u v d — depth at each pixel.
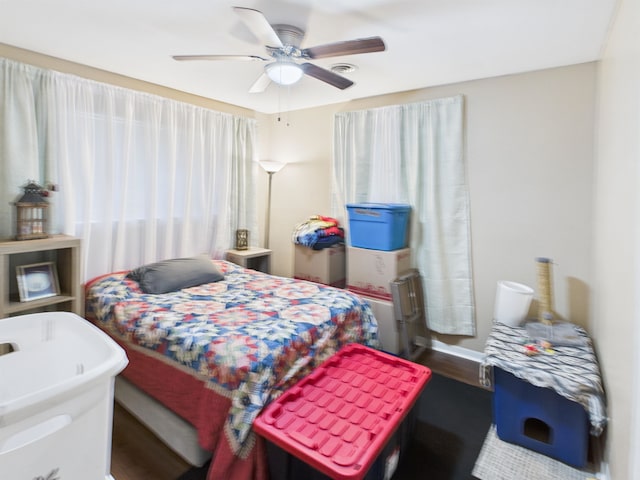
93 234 2.81
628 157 1.35
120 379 2.17
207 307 2.30
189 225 3.42
